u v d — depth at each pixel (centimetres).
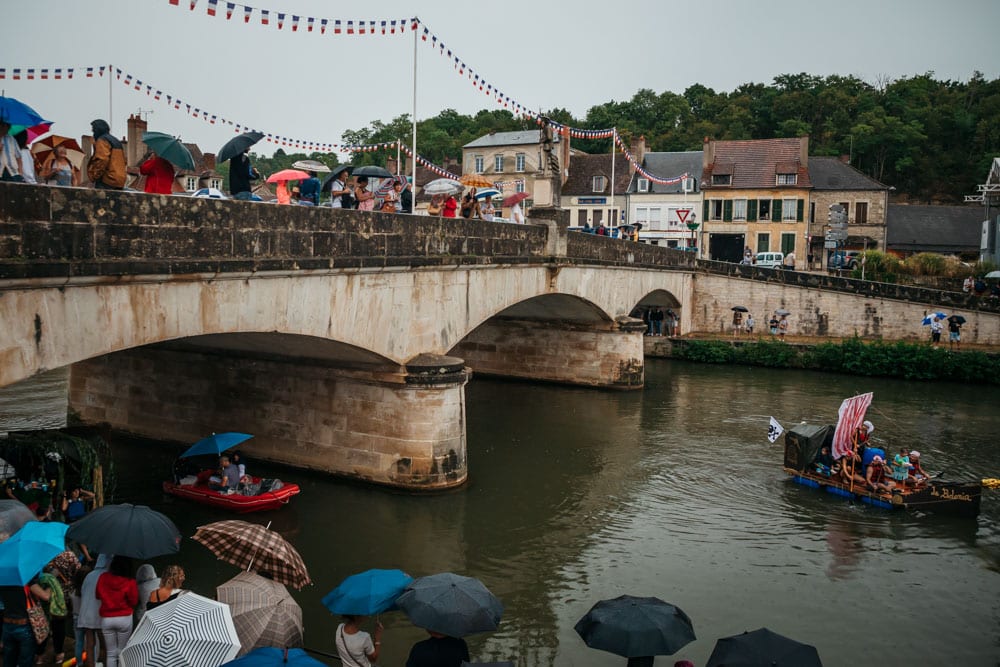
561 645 1213
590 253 2766
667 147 8025
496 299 2166
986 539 1677
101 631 909
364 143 7469
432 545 1558
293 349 1786
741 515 1786
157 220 1152
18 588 861
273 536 1030
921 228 6219
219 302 1287
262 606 891
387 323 1719
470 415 2698
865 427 1966
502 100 2138
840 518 1778
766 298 4162
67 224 1026
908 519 1778
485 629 913
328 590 1344
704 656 1192
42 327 1026
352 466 1850
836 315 4041
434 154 7506
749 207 5712
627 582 1434
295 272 1412
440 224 1847
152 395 2095
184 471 1775
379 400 1809
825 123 8506
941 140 8544
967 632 1287
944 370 3422
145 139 1239
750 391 3180
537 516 1738
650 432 2491
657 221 5962
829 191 5825
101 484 1391
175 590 909
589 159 6344
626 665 1163
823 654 1205
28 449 1323
